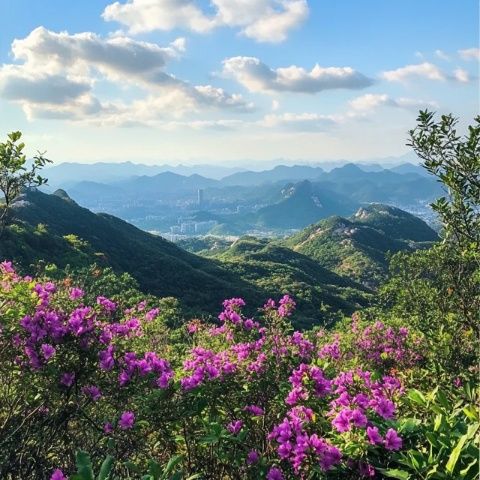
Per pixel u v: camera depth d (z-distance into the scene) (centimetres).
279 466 378
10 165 441
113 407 421
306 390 415
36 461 389
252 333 598
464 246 582
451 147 545
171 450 431
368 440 351
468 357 664
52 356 397
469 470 340
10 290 445
